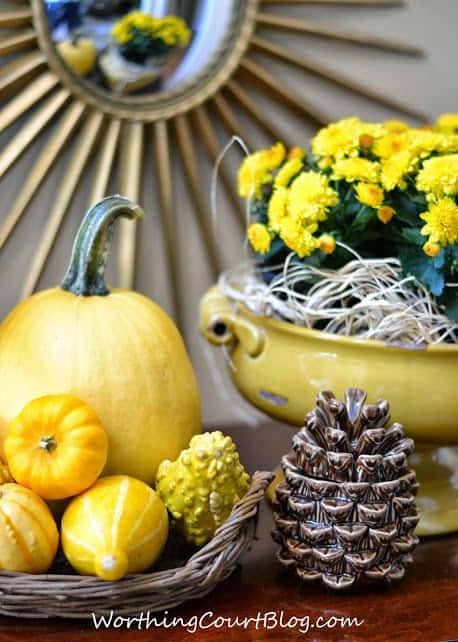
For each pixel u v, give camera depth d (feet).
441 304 4.30
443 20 5.35
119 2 4.78
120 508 3.89
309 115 5.18
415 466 4.46
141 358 4.17
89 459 3.95
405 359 4.23
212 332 4.59
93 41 4.77
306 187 4.26
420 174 4.22
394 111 5.37
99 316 4.17
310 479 4.02
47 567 3.94
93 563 3.84
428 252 4.15
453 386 4.24
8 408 4.13
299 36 5.14
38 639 3.87
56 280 4.99
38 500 3.93
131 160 4.95
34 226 4.89
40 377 4.11
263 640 3.88
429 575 4.17
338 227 4.40
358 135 4.40
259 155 4.56
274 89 5.10
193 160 5.08
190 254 5.22
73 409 3.98
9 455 3.99
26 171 4.82
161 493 4.07
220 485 4.00
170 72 4.93
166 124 5.00
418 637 3.90
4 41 4.63
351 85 5.22
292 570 4.11
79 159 4.86
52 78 4.75
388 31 5.27
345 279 4.34
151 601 3.91
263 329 4.45
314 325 4.45
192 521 4.03
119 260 5.04
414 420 4.27
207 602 4.03
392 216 4.32
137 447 4.14
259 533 4.39
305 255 4.33
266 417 5.46
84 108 4.83
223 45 4.98
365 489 3.99
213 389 5.38
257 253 4.66
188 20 4.90
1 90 4.66
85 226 4.25
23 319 4.21
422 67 5.36
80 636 3.88
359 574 4.01
